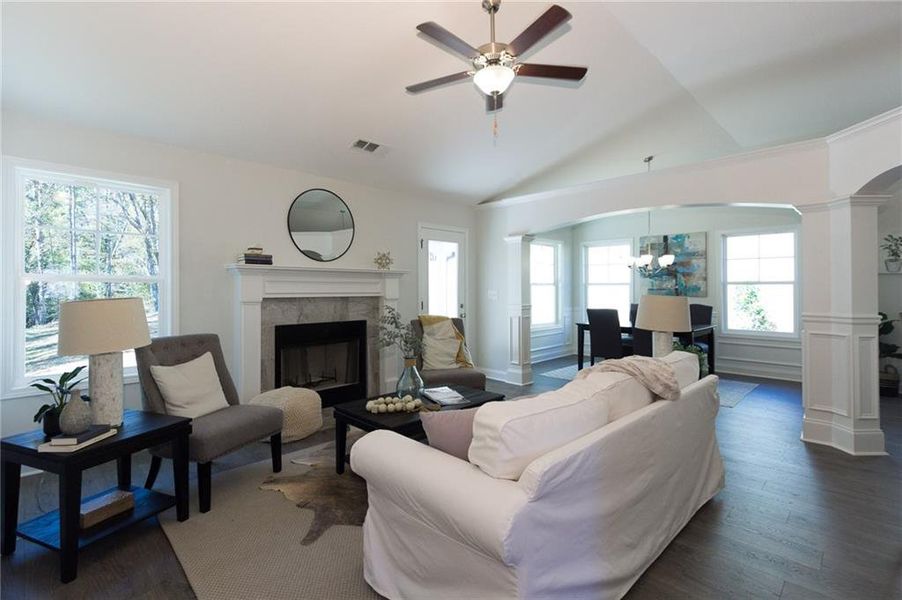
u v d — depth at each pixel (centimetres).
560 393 175
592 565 155
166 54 276
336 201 472
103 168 327
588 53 362
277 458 298
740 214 626
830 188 339
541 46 337
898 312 488
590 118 455
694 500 233
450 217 593
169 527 227
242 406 296
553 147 498
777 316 601
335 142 408
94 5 237
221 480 284
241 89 319
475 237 628
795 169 358
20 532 201
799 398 486
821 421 348
